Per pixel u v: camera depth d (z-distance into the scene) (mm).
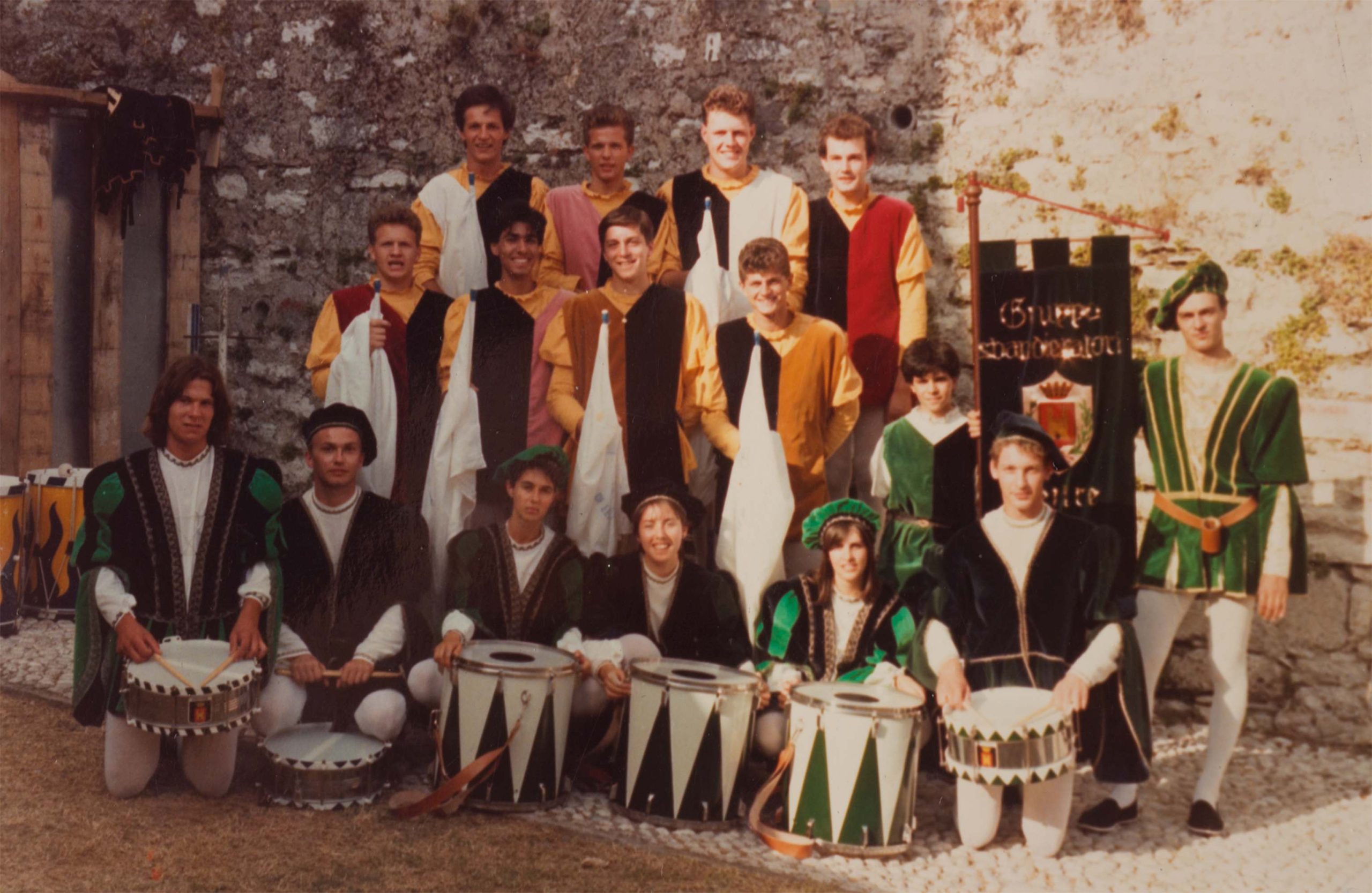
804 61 5793
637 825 4148
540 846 3941
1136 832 4250
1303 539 4328
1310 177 5086
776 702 4398
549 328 5039
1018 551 4234
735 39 5891
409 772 4527
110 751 4172
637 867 3812
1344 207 5043
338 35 6707
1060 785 3980
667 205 5441
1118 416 4461
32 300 6691
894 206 5207
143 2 7066
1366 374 5016
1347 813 4414
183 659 4078
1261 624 5152
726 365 4996
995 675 4176
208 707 3967
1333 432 5059
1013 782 3834
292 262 6859
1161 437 4430
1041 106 5469
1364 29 5004
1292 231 5117
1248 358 5191
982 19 5543
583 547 4762
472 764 4102
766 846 4035
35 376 6703
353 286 5910
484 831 4039
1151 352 5344
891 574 4598
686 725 4105
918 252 5188
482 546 4551
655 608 4578
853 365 5191
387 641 4445
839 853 3988
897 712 3969
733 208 5316
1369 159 5004
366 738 4316
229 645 4191
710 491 5133
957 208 5496
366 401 4977
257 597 4289
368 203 6691
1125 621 4188
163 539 4234
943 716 4016
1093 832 4227
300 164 6820
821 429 4965
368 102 6672
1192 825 4258
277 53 6840
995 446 4301
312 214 6812
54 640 5957
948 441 4672
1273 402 4328
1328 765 4863
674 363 4953
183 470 4312
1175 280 5035
